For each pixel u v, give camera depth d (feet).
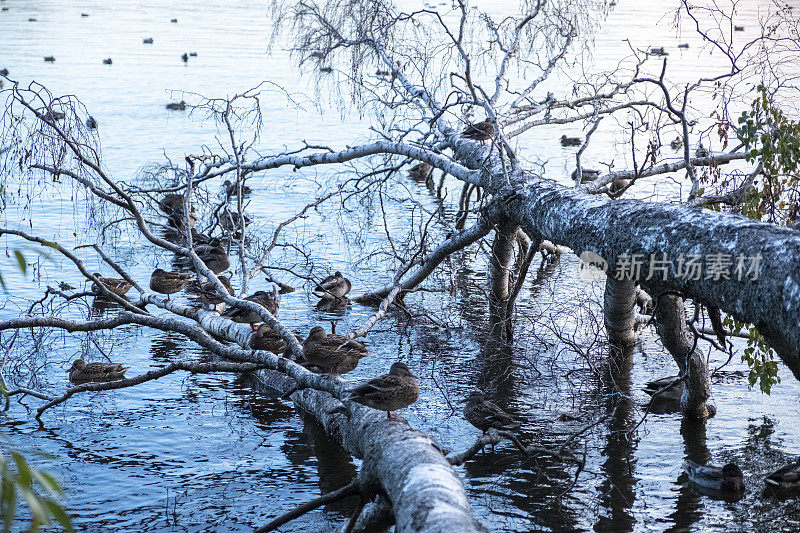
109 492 37.55
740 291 28.63
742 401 47.78
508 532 33.99
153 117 127.75
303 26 73.20
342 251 79.05
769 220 43.98
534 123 67.41
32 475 18.47
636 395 49.19
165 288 61.46
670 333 44.01
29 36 210.79
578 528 34.40
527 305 65.05
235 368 44.37
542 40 113.50
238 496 37.52
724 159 59.57
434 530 25.39
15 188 92.73
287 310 64.54
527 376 52.16
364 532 33.09
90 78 155.22
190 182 58.49
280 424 45.52
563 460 36.70
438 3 217.15
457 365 53.98
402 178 110.01
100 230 79.30
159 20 253.24
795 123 43.62
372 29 68.49
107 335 58.39
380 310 55.21
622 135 113.91
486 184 54.49
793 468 38.14
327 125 126.72
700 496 37.17
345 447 38.70
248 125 125.08
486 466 40.32
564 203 43.16
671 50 170.40
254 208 92.53
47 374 51.39
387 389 34.99
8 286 65.72
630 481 38.65
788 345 27.07
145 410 47.01
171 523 34.99
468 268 75.51
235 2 306.35
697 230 31.63
